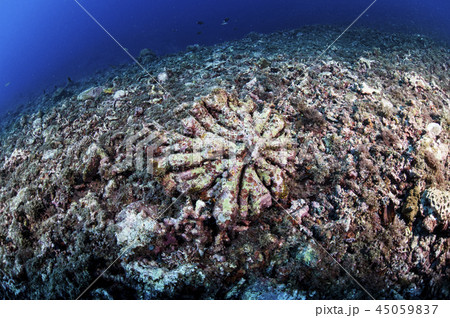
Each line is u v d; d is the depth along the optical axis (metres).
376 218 4.59
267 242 4.34
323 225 4.58
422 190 4.80
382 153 5.34
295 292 4.03
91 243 4.77
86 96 9.10
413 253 4.34
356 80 7.53
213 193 4.67
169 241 4.51
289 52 9.84
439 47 12.59
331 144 5.52
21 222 5.40
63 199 5.51
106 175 5.49
